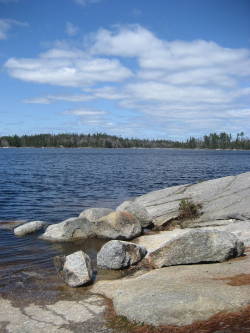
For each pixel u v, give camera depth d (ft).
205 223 56.39
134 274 37.76
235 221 55.06
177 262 36.96
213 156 453.58
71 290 33.78
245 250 40.86
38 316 28.17
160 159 350.23
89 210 60.08
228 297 26.50
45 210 79.41
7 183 129.08
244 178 68.64
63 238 52.85
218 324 23.71
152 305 26.73
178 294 27.63
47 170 194.49
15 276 37.99
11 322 27.22
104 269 40.06
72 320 27.25
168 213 61.05
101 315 27.84
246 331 22.29
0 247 49.49
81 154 472.03
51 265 41.88
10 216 73.20
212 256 36.65
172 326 24.54
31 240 53.31
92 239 53.62
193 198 65.67
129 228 53.16
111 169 208.74
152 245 48.91
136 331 24.84
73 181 138.82
